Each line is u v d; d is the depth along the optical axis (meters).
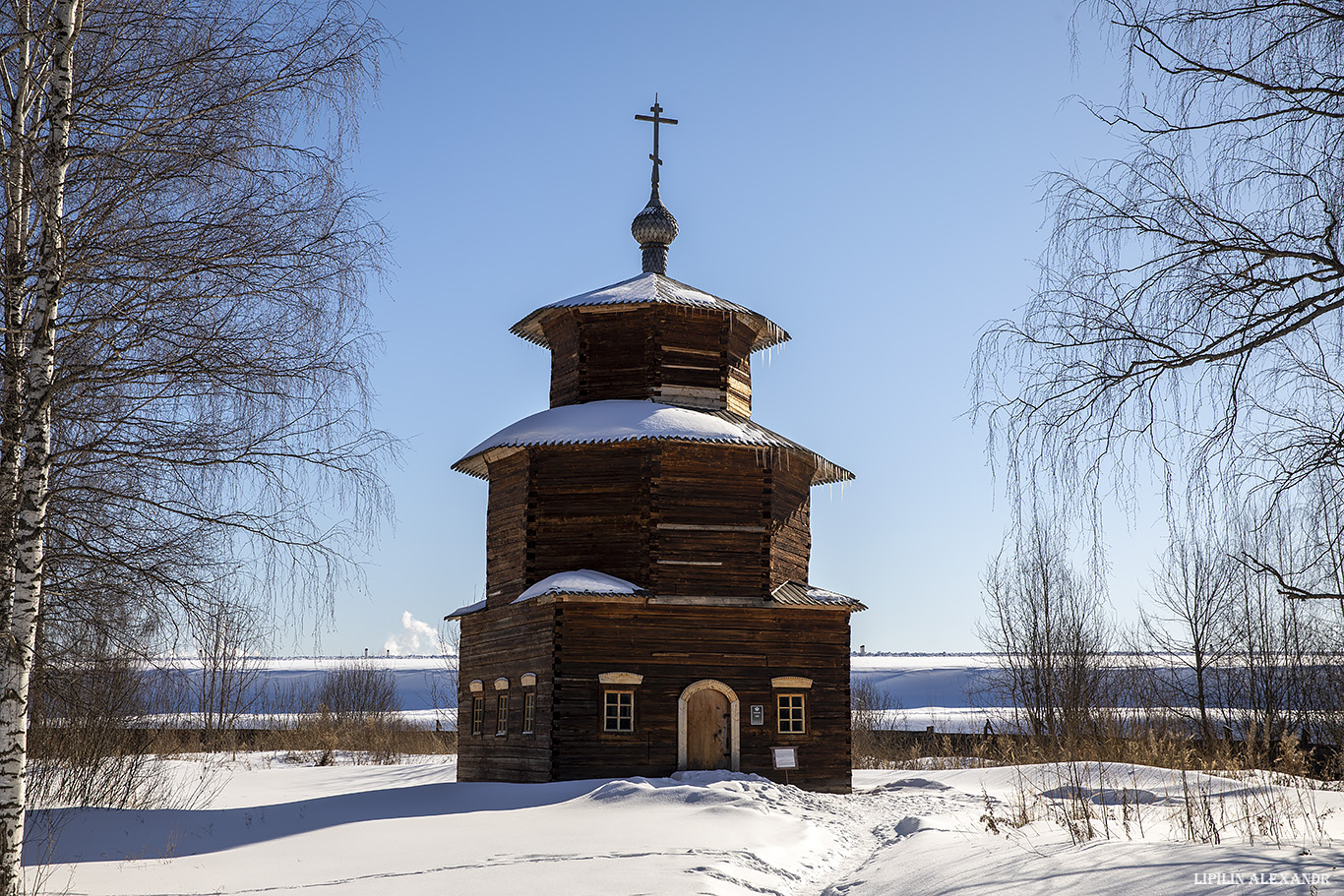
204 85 12.99
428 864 15.67
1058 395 10.50
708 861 15.24
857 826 20.98
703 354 31.33
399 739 61.50
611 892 13.09
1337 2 9.47
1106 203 10.53
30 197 12.16
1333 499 9.39
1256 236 9.90
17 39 12.69
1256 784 21.59
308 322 13.05
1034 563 46.16
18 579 11.73
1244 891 9.54
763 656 28.28
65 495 12.86
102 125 12.83
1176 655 41.28
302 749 57.44
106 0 13.01
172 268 12.43
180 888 14.04
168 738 49.06
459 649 32.72
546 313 32.50
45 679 14.33
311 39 13.31
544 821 19.81
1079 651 43.97
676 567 28.09
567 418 29.77
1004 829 17.39
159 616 12.84
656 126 36.03
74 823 18.91
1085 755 34.41
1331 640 33.44
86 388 12.48
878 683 137.00
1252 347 9.70
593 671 27.09
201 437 12.66
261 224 12.86
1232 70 9.96
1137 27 10.28
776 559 29.50
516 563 29.62
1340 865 10.45
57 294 12.07
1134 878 10.82
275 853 17.05
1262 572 9.95
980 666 140.12
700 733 27.50
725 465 29.00
